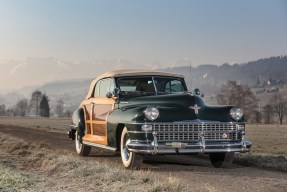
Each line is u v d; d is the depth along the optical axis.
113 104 10.20
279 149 18.25
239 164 10.55
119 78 10.51
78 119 12.34
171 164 10.39
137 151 8.65
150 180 7.30
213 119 9.01
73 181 7.67
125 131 9.27
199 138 8.86
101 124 10.62
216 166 10.02
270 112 156.25
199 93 10.91
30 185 7.31
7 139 18.23
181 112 8.88
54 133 25.62
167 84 10.72
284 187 7.01
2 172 8.04
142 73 10.67
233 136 9.15
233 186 7.09
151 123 8.67
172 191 6.38
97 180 7.54
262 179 7.82
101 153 13.19
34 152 12.19
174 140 8.76
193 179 7.81
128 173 7.82
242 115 9.23
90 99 11.89
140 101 9.59
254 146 20.34
